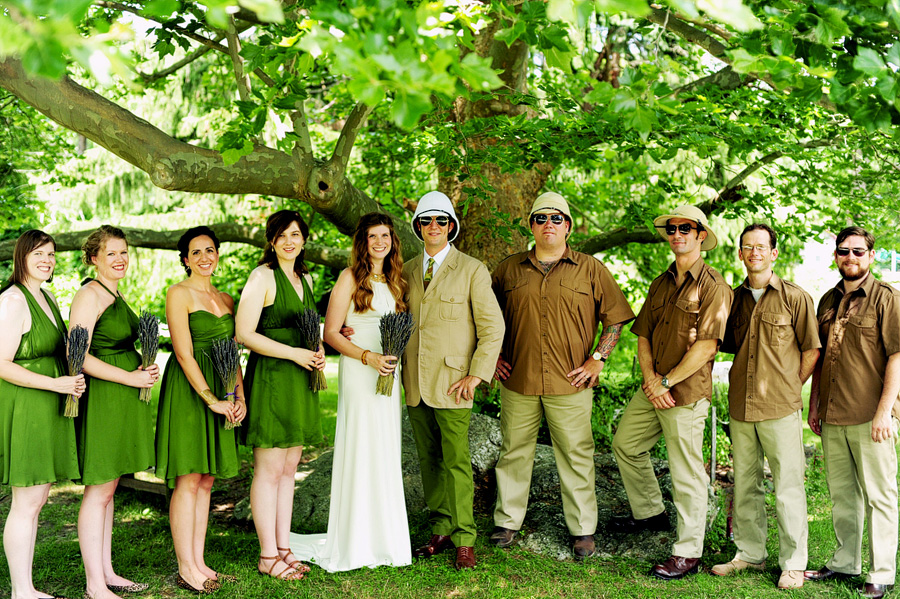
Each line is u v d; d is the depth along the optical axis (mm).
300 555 4090
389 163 7996
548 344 4137
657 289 4094
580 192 8859
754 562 3934
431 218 4039
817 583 3787
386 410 3949
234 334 3834
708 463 5758
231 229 7125
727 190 6270
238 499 5230
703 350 3828
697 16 1739
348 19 1727
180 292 3617
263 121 3201
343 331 4008
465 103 6188
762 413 3775
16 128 7230
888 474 3613
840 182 5930
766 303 3820
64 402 3303
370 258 4000
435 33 2027
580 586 3750
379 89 1640
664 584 3775
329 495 4902
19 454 3166
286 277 3852
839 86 2180
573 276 4145
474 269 4066
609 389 6176
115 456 3424
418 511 4828
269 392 3746
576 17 1764
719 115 4895
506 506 4316
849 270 3742
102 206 12719
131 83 1523
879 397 3629
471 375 3965
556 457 4266
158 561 4035
